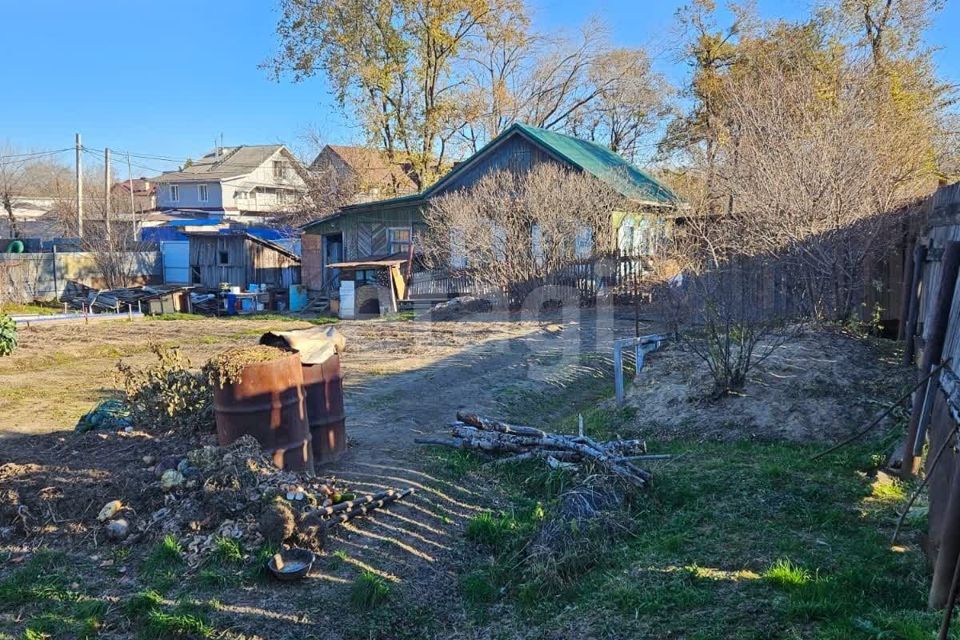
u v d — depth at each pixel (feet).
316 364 20.70
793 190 36.24
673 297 35.47
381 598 13.73
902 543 14.83
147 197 188.55
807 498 17.53
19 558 14.99
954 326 15.11
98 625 12.74
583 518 16.70
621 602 13.42
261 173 169.58
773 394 25.23
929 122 64.90
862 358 29.14
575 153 74.43
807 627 11.82
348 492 18.19
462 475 20.67
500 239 60.90
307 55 102.73
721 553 14.98
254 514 15.97
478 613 13.82
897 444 20.56
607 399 30.40
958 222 18.78
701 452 21.83
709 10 100.78
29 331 57.06
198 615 12.92
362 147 108.58
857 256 34.76
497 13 106.52
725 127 67.00
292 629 12.73
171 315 73.10
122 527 15.74
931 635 10.94
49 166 175.22
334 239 84.94
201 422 19.66
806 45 82.79
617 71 128.67
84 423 20.89
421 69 105.70
